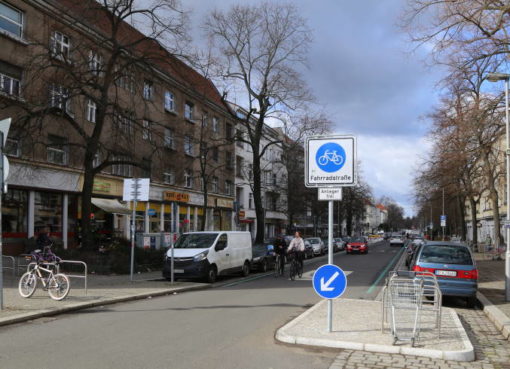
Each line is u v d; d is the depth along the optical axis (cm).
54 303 1009
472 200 3662
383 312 736
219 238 1705
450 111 1565
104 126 2523
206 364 573
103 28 2253
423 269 1146
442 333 737
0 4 1984
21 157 1964
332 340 674
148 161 2053
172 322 852
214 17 2933
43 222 2225
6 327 795
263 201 5572
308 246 3284
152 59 1994
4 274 1587
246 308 1028
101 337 718
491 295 1302
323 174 761
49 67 1800
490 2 1045
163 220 3303
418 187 4009
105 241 2444
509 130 1291
